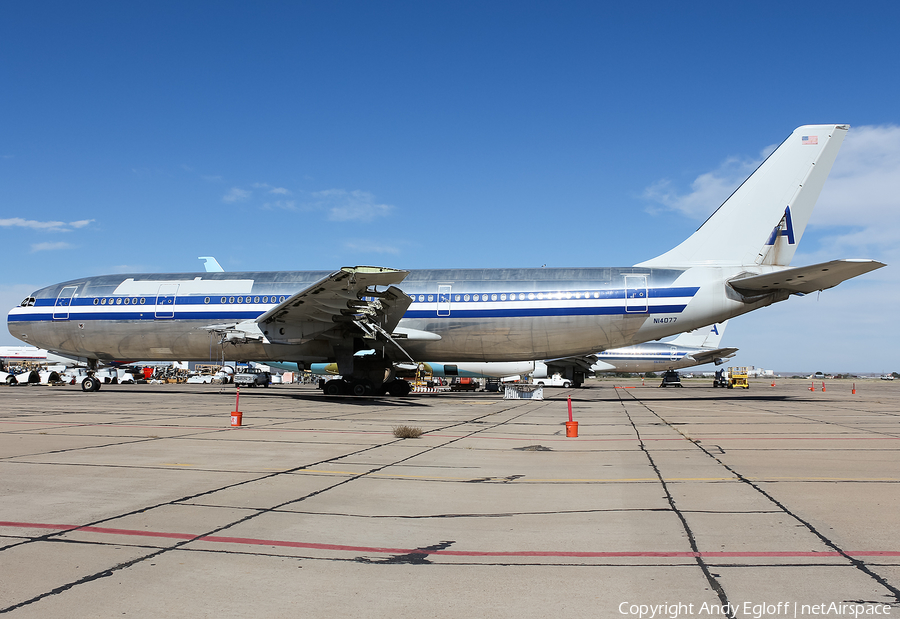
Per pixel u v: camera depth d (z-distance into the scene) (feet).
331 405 77.66
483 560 17.17
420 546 18.44
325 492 25.76
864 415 68.69
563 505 23.63
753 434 47.85
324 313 82.74
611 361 197.57
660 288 86.17
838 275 80.23
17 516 21.48
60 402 80.84
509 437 45.50
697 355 195.42
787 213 87.40
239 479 28.43
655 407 83.71
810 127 87.10
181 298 94.79
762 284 84.38
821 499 24.57
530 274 89.76
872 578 15.71
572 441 43.27
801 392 169.27
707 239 89.20
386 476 29.45
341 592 14.75
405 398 96.32
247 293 93.45
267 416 61.16
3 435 43.96
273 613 13.51
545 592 14.80
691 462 33.83
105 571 16.06
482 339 88.99
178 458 34.35
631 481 28.37
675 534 19.66
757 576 15.87
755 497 24.94
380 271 68.95
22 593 14.53
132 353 98.89
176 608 13.73
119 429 48.34
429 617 13.33
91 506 22.98
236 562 16.85
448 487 26.94
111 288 98.27
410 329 89.10
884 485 27.32
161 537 19.12
